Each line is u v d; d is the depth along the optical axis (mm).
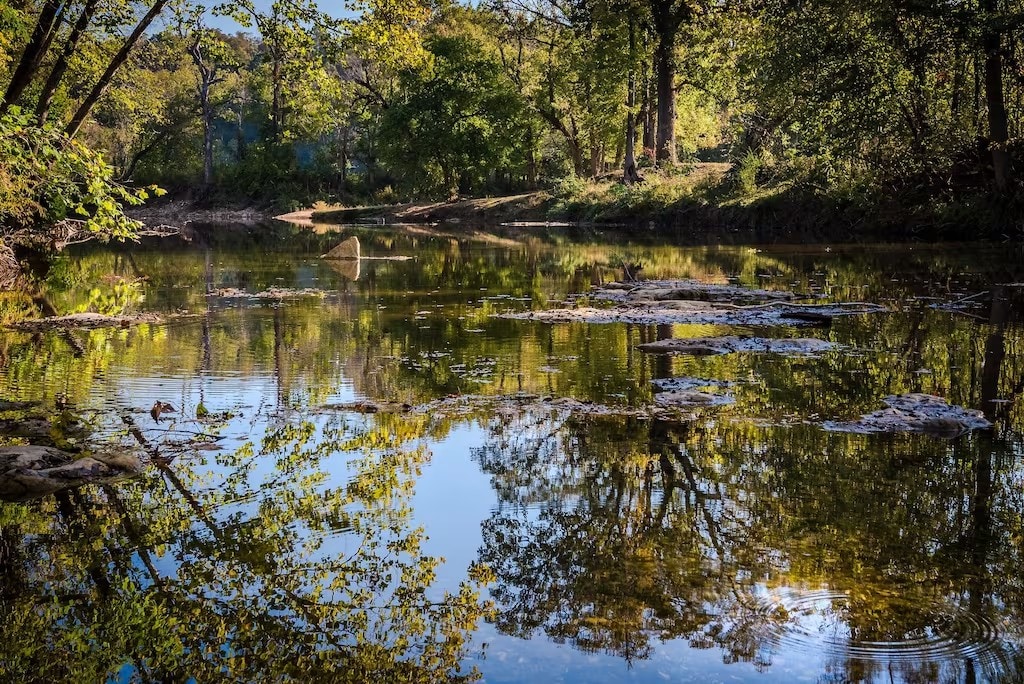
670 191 36188
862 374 7762
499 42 52625
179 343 9922
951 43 22734
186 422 6570
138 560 4223
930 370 7867
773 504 4621
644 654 3219
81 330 10914
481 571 3998
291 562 4176
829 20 24875
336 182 66625
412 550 4289
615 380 7715
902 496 4719
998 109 22328
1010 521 4352
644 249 23953
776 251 22047
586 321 11289
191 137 69688
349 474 5387
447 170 52375
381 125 54250
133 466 5523
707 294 13523
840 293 13609
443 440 6031
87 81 24938
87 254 24438
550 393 7285
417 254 23953
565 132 52469
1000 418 6266
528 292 14695
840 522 4387
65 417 6703
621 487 4965
